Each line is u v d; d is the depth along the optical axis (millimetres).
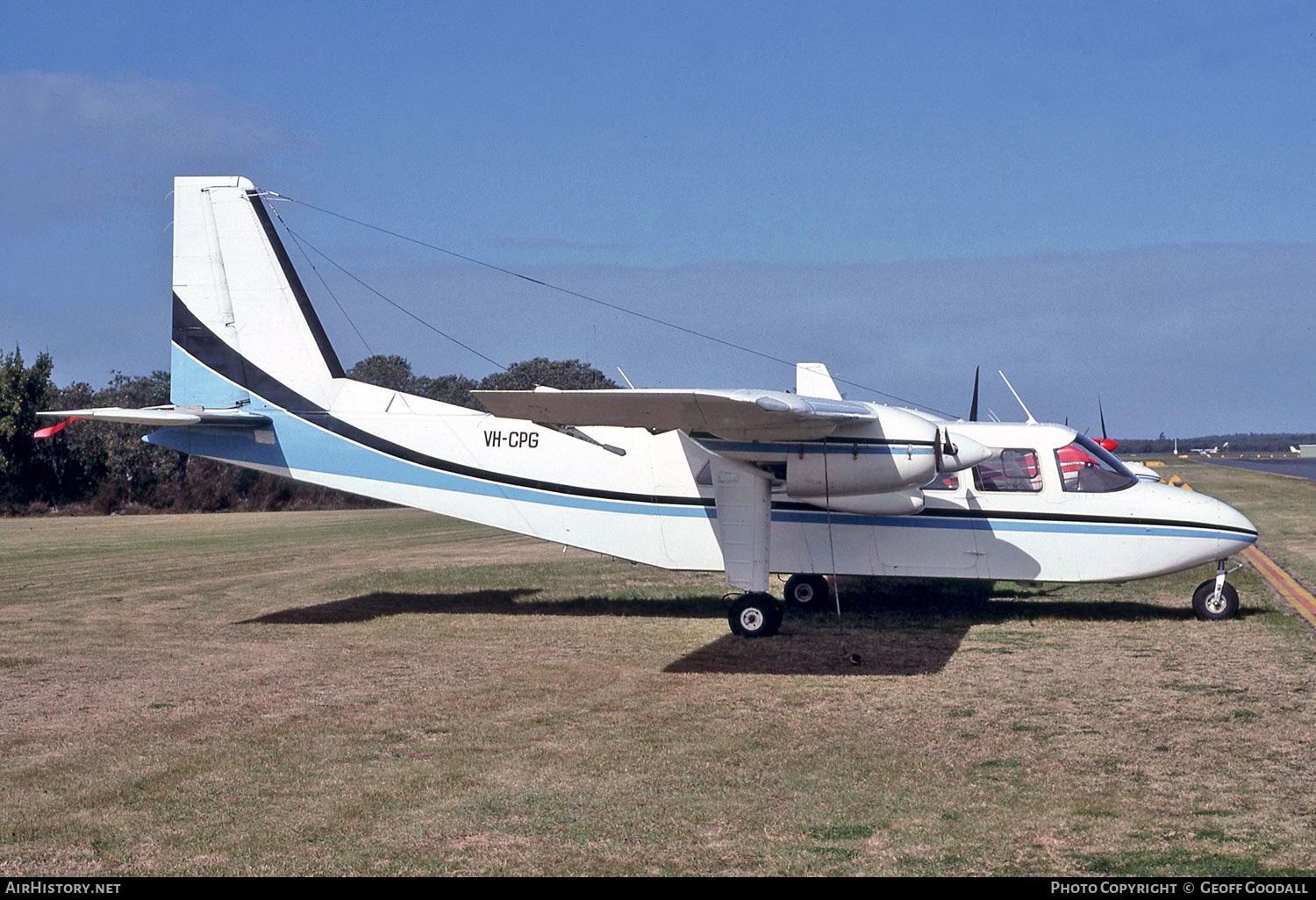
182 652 12008
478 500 14656
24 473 51531
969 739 7949
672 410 10484
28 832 6270
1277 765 7160
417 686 10078
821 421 11023
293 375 14953
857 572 13695
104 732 8500
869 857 5680
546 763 7488
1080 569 13320
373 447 14859
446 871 5598
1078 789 6723
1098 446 13742
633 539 14203
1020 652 11359
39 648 12258
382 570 20859
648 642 12320
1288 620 13047
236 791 6977
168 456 54125
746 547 12609
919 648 11664
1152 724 8266
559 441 14438
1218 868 5445
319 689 10000
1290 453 160125
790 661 11047
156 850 5969
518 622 13945
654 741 8031
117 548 27672
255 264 14922
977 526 13461
